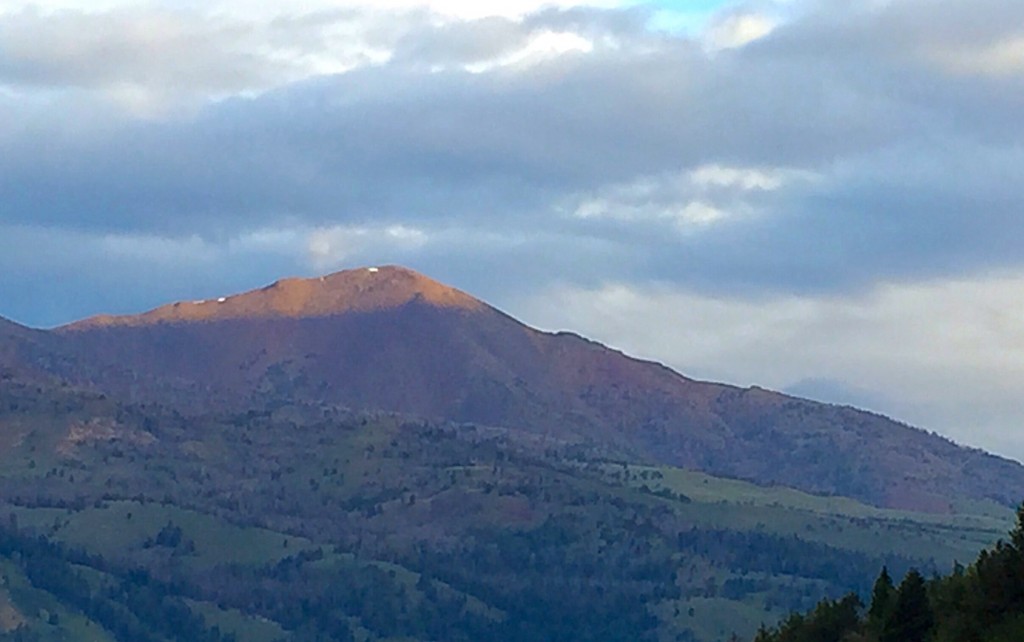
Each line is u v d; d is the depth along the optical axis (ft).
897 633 276.41
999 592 263.08
